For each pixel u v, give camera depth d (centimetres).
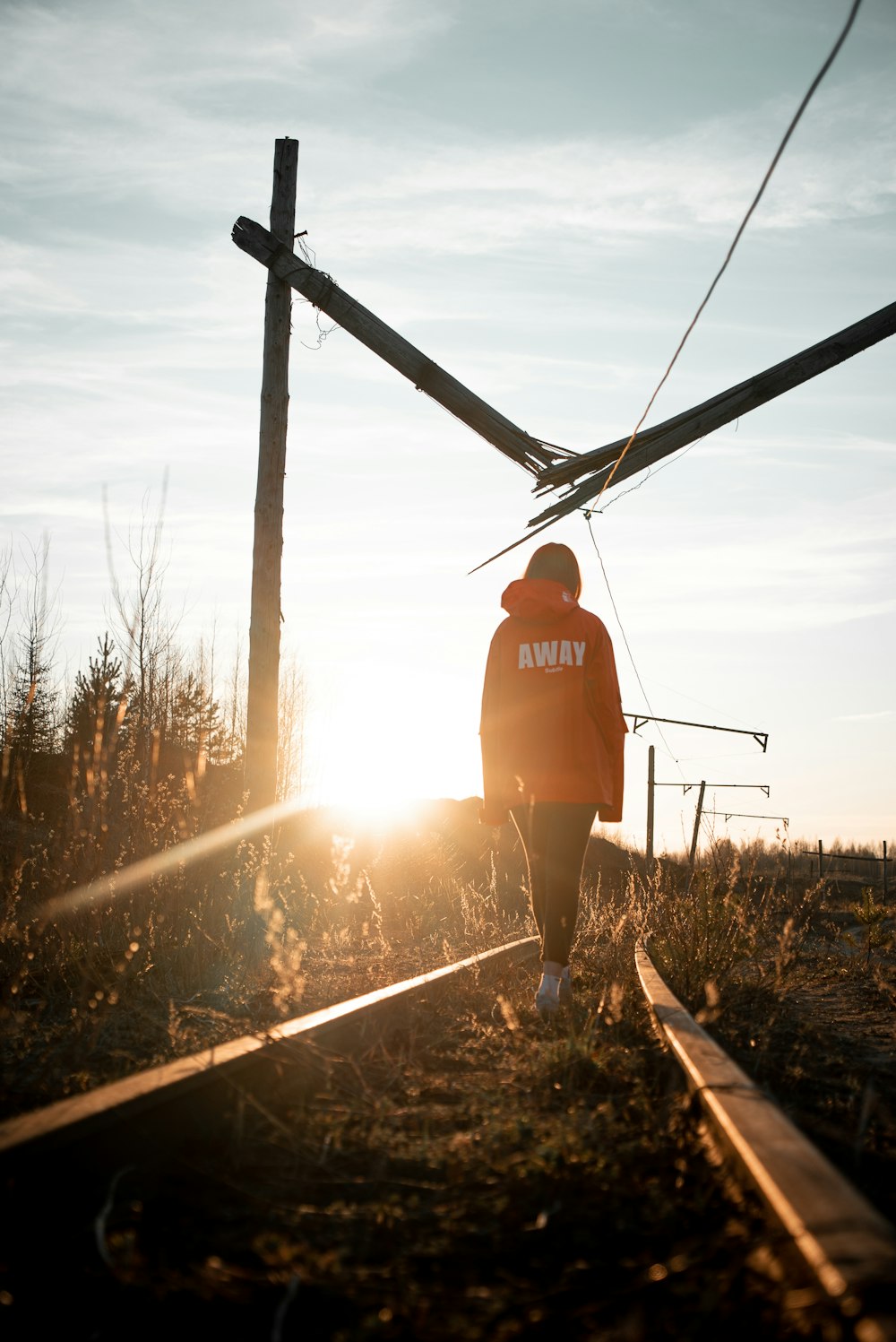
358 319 1014
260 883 375
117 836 523
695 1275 163
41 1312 164
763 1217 174
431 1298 166
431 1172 229
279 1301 167
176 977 482
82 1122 209
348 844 413
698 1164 217
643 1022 388
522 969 554
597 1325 155
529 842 459
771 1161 180
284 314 1002
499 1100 282
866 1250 137
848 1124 270
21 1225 188
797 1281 147
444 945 593
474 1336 154
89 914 477
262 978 501
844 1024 449
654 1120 254
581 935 674
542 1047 333
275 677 932
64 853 471
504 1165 226
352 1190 218
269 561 948
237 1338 157
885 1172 230
